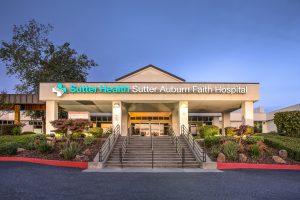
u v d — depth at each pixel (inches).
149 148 927.7
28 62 1803.6
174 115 1422.2
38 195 418.6
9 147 868.6
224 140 960.3
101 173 658.8
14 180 530.9
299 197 426.0
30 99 1348.4
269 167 774.5
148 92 1141.1
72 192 441.4
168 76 1342.3
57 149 916.0
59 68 1831.9
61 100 1152.2
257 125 2102.6
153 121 1612.9
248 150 876.0
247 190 470.9
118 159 829.2
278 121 1139.3
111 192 444.5
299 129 1071.0
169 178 590.9
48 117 1143.6
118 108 1145.4
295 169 756.0
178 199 405.1
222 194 439.5
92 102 1227.9
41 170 660.1
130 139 1009.5
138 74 1344.7
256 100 1152.8
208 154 879.7
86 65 1914.4
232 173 671.1
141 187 487.5
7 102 1315.2
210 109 1494.8
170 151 901.8
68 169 712.4
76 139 1018.1
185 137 1015.0
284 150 867.4
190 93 1149.1
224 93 1150.3
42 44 1860.2
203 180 567.2
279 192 458.3
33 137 1051.9
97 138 1049.5
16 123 1311.5
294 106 1628.9
